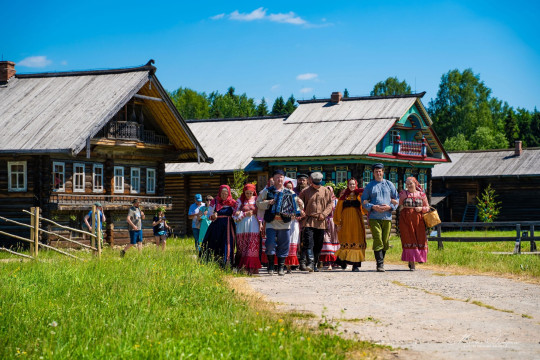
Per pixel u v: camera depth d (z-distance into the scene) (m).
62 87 27.34
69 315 7.89
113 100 25.27
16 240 24.80
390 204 14.16
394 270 14.32
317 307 8.80
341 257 14.27
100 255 17.05
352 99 41.09
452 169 51.22
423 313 8.34
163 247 22.38
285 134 39.41
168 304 8.77
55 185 25.11
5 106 26.78
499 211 49.53
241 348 6.05
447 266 15.12
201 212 18.34
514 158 50.34
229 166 38.78
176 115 28.77
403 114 38.06
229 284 11.23
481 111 97.06
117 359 5.91
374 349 6.36
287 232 13.42
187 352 5.99
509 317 8.05
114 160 27.98
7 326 7.25
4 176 25.05
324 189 14.20
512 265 14.22
